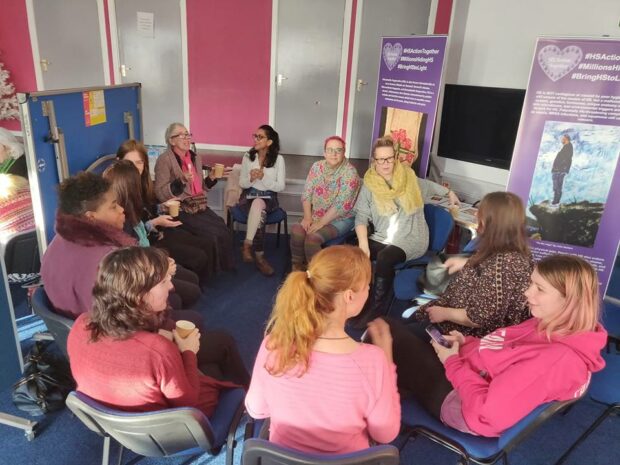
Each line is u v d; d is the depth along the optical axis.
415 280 2.69
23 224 2.66
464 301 1.88
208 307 3.17
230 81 5.78
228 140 6.05
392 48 3.83
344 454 1.07
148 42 5.70
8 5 5.63
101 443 2.02
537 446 2.13
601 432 2.24
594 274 1.36
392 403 1.18
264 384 1.20
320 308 1.14
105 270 1.34
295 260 3.45
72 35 5.72
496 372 1.47
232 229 4.07
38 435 2.04
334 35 5.49
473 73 4.08
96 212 1.78
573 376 1.34
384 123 4.05
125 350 1.32
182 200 3.35
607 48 2.69
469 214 3.31
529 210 3.12
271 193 3.84
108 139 3.13
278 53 5.61
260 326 2.98
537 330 1.45
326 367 1.13
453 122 3.89
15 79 5.94
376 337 1.65
